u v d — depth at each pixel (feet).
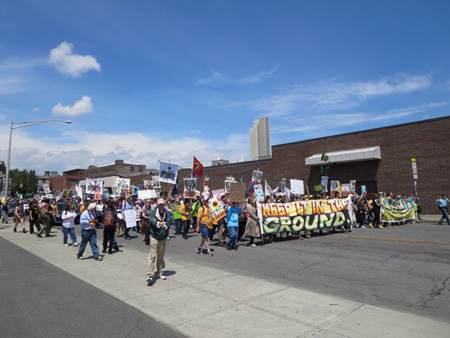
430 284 20.80
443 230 49.37
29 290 20.67
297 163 100.53
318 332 13.62
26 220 88.63
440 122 72.95
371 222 55.98
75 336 13.82
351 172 87.76
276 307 16.78
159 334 13.89
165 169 56.18
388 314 15.60
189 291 19.88
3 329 14.66
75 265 28.35
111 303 17.99
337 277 23.07
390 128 81.30
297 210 43.21
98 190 76.33
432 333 13.38
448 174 71.00
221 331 13.99
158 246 22.58
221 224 39.58
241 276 23.49
